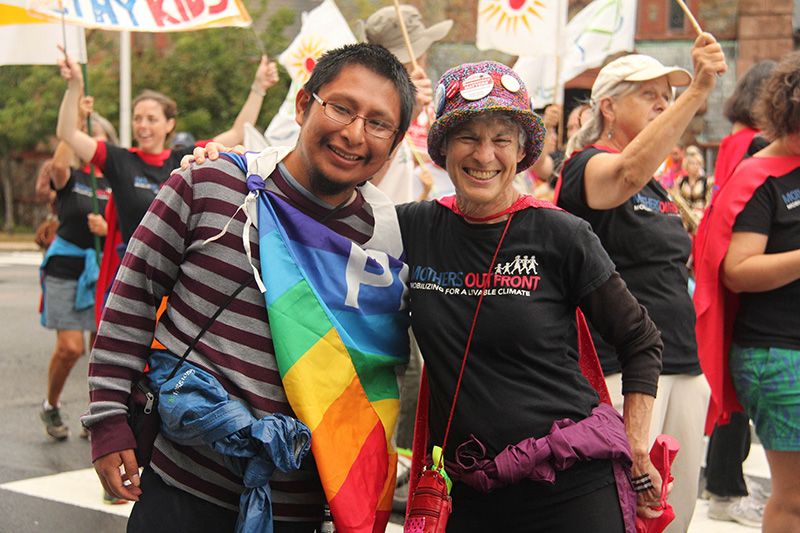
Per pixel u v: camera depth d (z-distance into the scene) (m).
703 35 2.58
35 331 9.80
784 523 3.06
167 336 2.05
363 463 2.11
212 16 4.14
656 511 2.28
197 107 21.77
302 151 2.09
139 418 2.04
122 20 4.07
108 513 3.95
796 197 3.09
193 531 2.01
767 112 3.12
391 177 4.28
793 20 18.72
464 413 2.14
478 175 2.15
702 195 8.15
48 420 5.23
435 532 2.07
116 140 5.99
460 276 2.20
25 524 3.77
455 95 2.15
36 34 4.76
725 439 4.16
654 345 2.27
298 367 2.00
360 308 2.15
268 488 2.00
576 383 2.20
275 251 2.04
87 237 5.29
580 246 2.14
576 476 2.10
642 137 2.65
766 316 3.10
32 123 26.89
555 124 5.44
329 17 5.95
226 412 1.91
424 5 18.86
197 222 2.05
